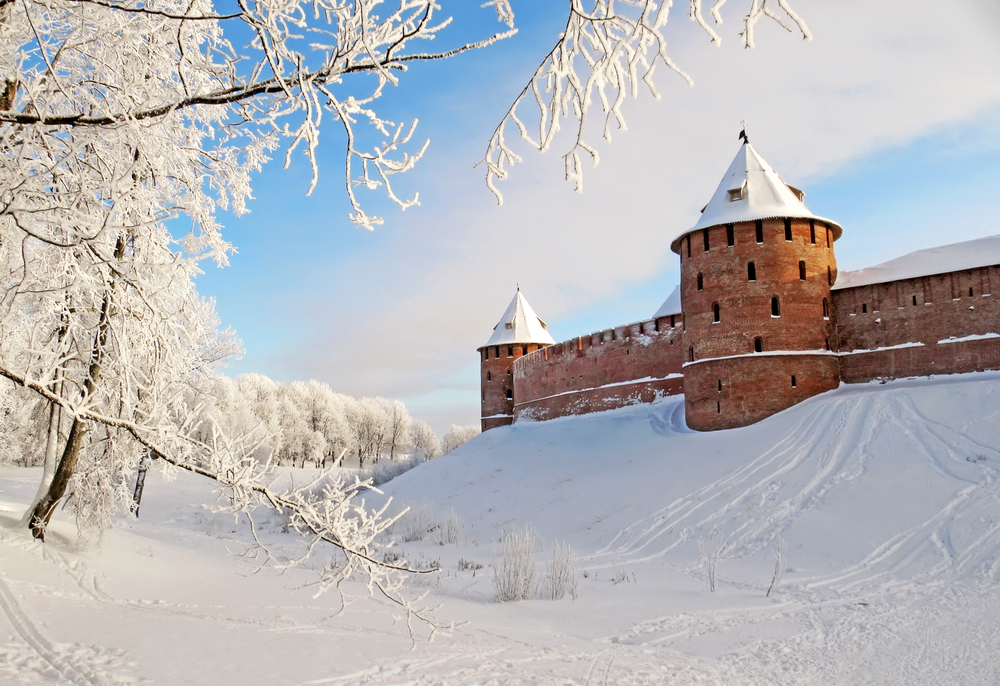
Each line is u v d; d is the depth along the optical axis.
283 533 24.69
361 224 3.66
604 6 2.69
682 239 29.59
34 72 4.79
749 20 2.51
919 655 8.40
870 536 16.44
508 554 12.85
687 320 28.88
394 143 3.46
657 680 6.61
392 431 99.81
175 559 11.13
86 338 5.91
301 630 6.86
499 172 3.30
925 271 25.66
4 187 3.32
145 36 4.87
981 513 16.02
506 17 3.18
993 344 23.81
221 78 3.93
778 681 7.20
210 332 14.57
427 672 5.77
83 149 4.26
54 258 4.60
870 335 26.84
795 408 25.27
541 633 8.88
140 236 6.26
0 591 6.41
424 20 3.13
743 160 29.05
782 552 16.22
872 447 20.78
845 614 10.88
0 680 4.14
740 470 22.06
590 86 2.86
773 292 26.58
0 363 3.64
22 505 14.73
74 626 5.68
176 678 4.70
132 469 9.57
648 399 35.03
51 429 9.91
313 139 3.30
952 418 20.73
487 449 38.41
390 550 20.69
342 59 3.23
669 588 13.44
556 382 42.62
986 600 11.62
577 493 25.59
